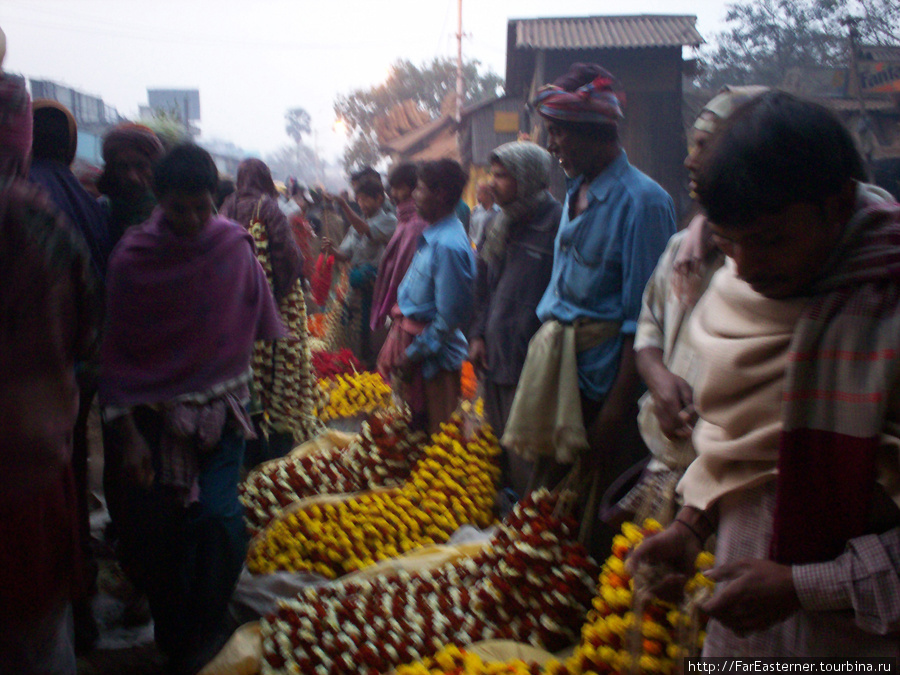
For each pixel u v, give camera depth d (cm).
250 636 277
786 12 2580
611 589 234
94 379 287
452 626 274
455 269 407
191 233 292
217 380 292
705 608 144
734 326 148
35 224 176
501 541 294
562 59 1727
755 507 153
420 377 425
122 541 295
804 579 134
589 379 311
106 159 352
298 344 466
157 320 286
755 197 126
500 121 2238
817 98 141
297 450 454
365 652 260
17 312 173
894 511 134
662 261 234
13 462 176
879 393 126
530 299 363
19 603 180
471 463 393
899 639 135
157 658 313
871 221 134
